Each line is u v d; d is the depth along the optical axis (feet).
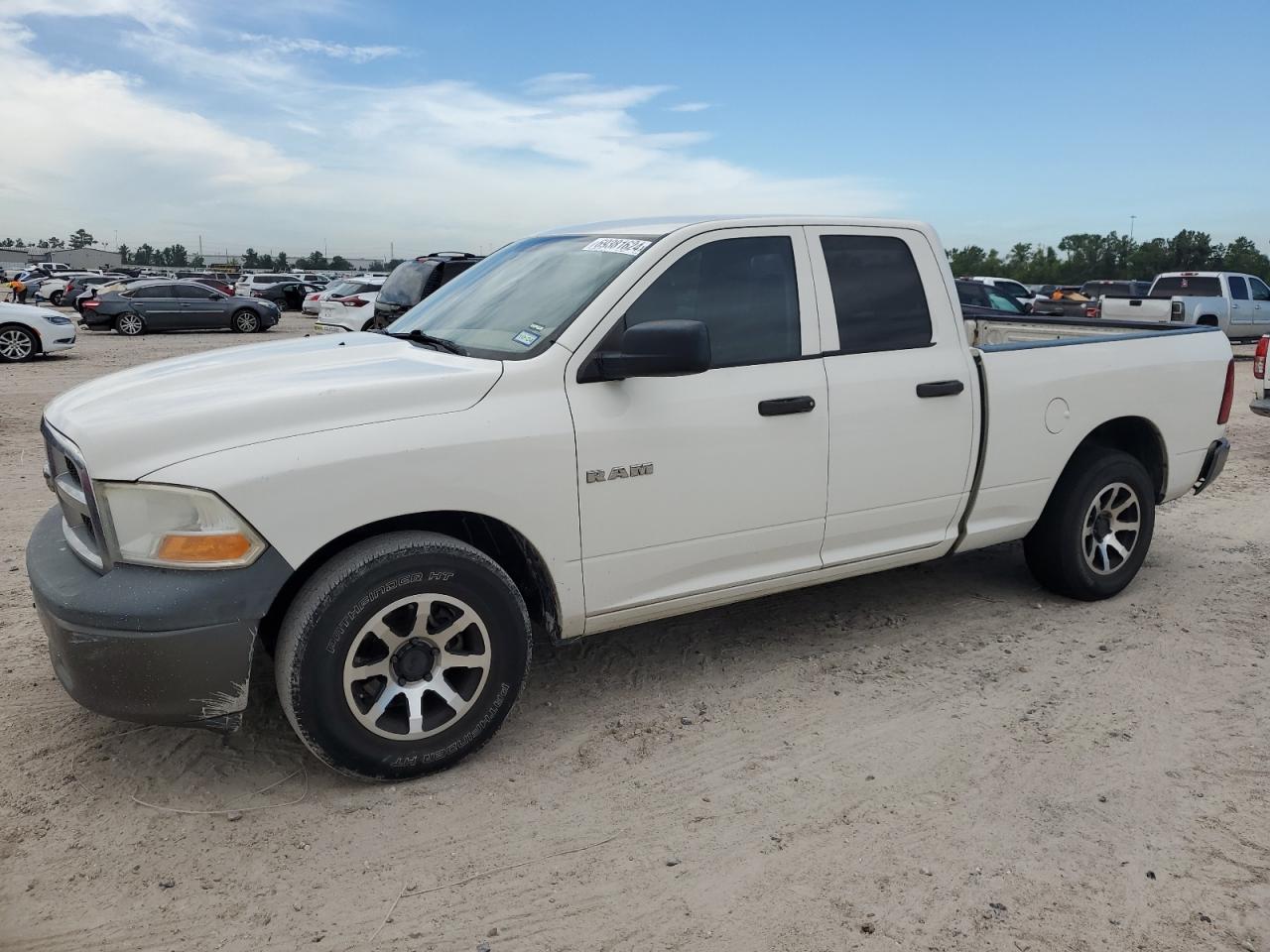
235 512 9.43
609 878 9.24
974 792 10.70
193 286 89.04
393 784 10.79
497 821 10.14
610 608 11.90
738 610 16.16
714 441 12.07
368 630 10.12
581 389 11.30
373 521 10.09
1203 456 17.62
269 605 9.61
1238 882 9.19
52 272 213.46
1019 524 15.47
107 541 9.52
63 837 9.77
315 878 9.21
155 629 9.27
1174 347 17.03
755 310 12.65
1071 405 15.46
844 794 10.66
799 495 12.89
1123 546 16.84
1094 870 9.36
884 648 14.65
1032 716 12.50
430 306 14.34
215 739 11.66
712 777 11.00
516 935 8.46
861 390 13.21
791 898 8.95
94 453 9.45
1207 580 17.90
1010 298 61.93
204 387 10.66
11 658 13.74
